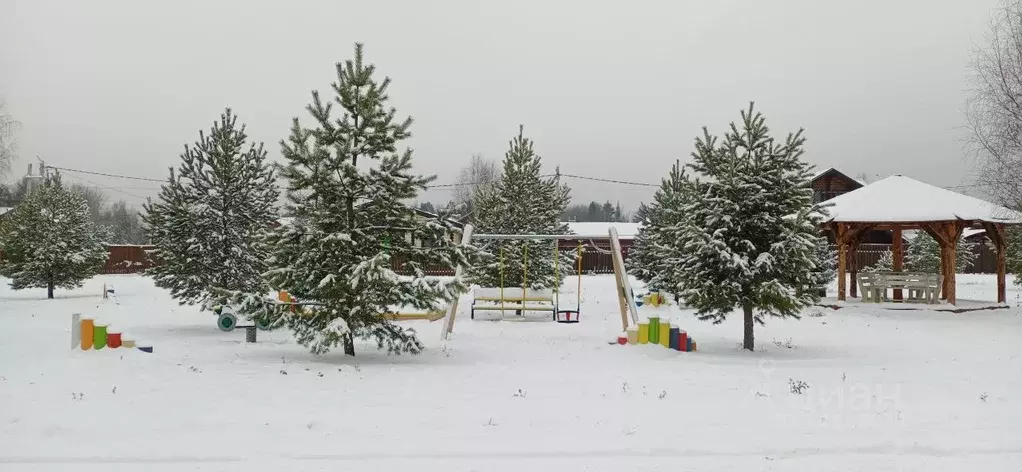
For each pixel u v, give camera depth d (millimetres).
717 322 14875
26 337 15297
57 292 32844
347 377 10508
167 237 17109
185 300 17281
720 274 14375
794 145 14148
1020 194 22781
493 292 21672
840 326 19562
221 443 6918
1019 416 8461
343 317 12117
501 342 15508
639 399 9281
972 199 24188
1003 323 20188
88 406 8336
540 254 26188
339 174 12289
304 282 12078
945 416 8438
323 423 7691
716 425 7883
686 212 14875
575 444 7055
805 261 13727
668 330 14695
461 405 8727
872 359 13562
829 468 6402
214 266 17172
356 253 12328
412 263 12703
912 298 25359
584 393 9641
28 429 7320
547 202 29531
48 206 29828
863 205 24344
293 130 12078
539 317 21844
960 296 29094
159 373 10523
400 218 12586
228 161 17578
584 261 48188
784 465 6480
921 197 24469
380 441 7059
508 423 7859
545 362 12508
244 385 9727
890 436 7457
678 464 6469
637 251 30188
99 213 84938
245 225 17719
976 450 6980
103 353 12133
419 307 12406
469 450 6801
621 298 18312
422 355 13188
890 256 38062
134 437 7102
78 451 6648
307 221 12414
